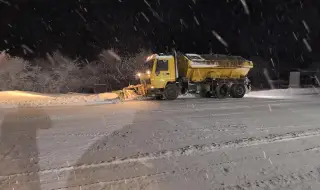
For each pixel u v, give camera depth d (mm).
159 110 13930
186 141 8070
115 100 18266
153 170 5957
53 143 7879
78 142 7980
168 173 5816
